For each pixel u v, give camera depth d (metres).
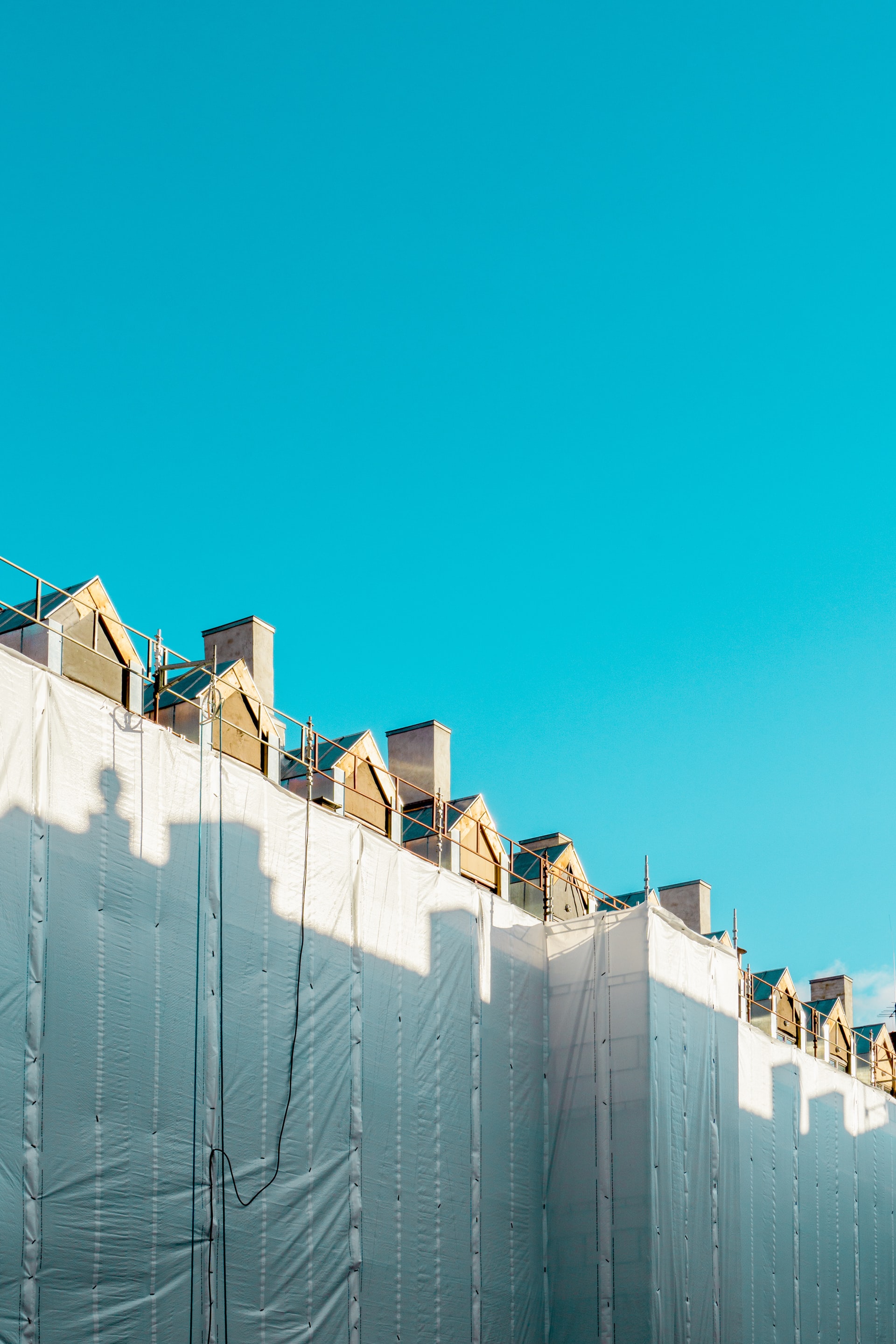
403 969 32.88
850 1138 51.75
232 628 38.44
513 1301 34.62
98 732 26.38
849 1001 60.91
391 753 41.72
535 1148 36.78
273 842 29.86
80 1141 24.28
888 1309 51.81
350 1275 29.44
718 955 41.38
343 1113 30.19
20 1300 22.69
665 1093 37.16
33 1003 24.05
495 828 40.19
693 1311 36.50
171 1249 25.42
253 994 28.48
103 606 29.12
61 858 25.12
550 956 38.88
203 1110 26.77
